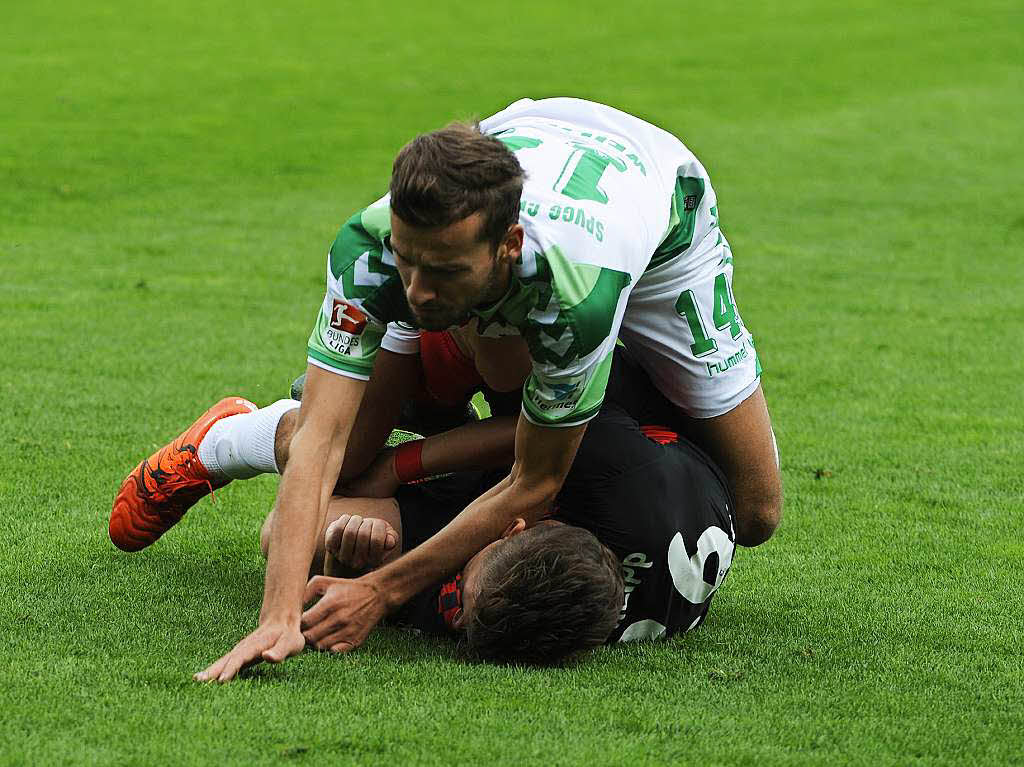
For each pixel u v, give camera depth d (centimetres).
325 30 5772
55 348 1731
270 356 1753
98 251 2430
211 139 3669
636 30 6112
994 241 2834
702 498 858
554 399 753
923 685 789
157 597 893
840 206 3188
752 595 980
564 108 893
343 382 776
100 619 839
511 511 793
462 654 807
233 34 5559
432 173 650
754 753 673
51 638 796
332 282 764
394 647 815
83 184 3058
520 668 777
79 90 4256
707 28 6253
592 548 780
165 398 1516
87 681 722
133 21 5734
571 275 722
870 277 2459
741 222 2978
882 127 4288
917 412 1589
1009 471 1355
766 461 989
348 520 830
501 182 666
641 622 843
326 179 3256
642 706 726
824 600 971
